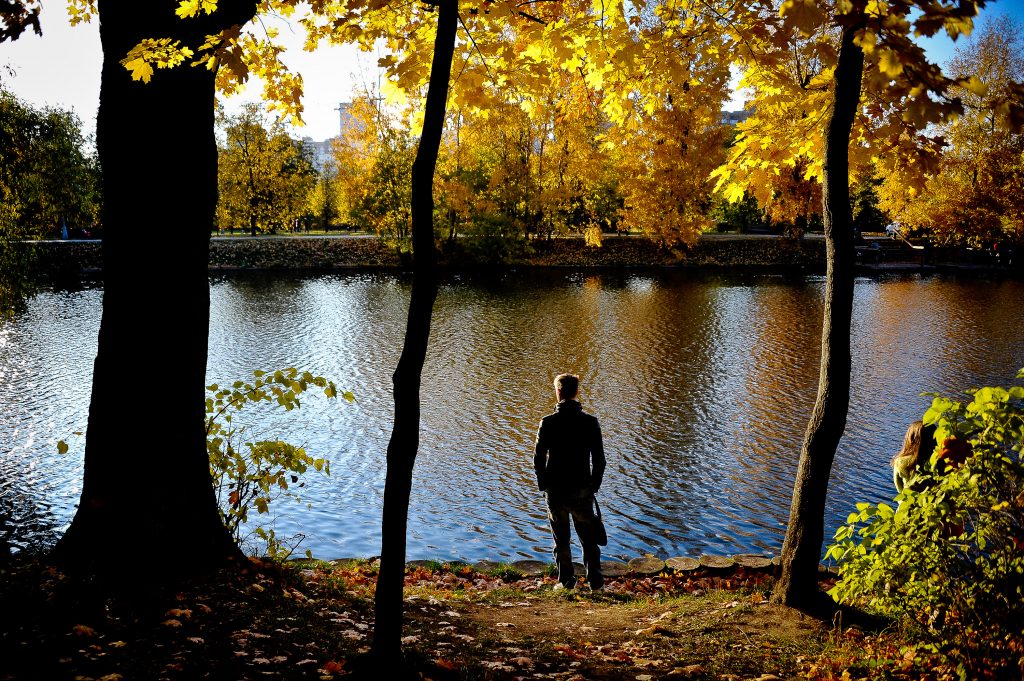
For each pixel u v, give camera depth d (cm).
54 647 429
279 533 1131
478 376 2139
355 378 2152
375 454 1519
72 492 1294
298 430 1673
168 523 600
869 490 1282
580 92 760
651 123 3578
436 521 1188
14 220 2238
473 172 5250
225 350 2527
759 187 739
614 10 646
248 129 5678
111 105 602
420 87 593
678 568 819
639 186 4191
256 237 5797
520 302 3584
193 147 613
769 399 1880
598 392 1956
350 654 467
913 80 343
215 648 460
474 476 1387
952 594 398
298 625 521
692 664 490
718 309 3353
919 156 588
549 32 614
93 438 609
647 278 4616
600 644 545
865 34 337
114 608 504
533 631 577
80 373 2197
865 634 535
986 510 401
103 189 612
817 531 594
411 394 424
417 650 481
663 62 664
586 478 727
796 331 2811
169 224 604
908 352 2439
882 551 423
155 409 605
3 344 2622
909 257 5497
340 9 645
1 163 2275
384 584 429
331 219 7631
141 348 602
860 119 627
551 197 5006
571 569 745
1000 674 375
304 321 3106
